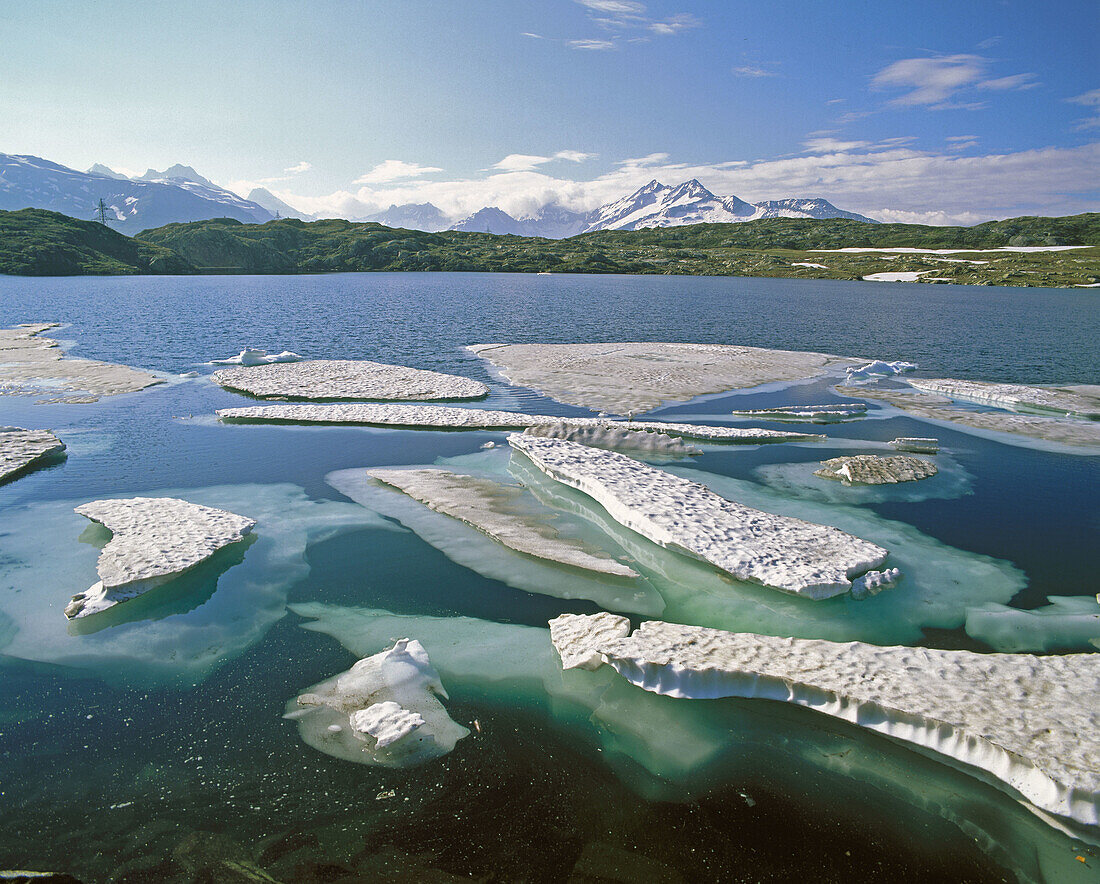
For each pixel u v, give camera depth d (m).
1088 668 9.98
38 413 25.64
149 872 6.93
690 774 8.52
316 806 7.85
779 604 12.48
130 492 17.39
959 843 7.57
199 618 11.70
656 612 12.21
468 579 13.23
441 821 7.68
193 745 8.80
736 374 35.25
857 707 9.24
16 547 14.14
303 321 57.03
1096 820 7.54
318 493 17.44
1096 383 34.69
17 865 6.98
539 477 18.66
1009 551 14.80
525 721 9.42
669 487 17.23
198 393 29.23
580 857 7.23
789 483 18.88
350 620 11.79
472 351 41.94
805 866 7.22
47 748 8.73
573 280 135.50
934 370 37.97
